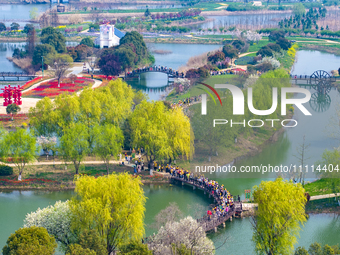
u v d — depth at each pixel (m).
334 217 102.69
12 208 107.44
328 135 103.69
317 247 82.56
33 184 118.00
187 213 104.19
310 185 114.81
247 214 102.94
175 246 76.81
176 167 124.94
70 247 73.06
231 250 90.88
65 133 125.00
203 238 82.75
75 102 131.25
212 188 112.19
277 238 82.75
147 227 97.81
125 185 85.69
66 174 123.44
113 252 84.38
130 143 133.75
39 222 84.56
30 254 70.56
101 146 122.00
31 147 120.56
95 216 82.44
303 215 85.38
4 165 122.56
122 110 140.12
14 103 180.12
